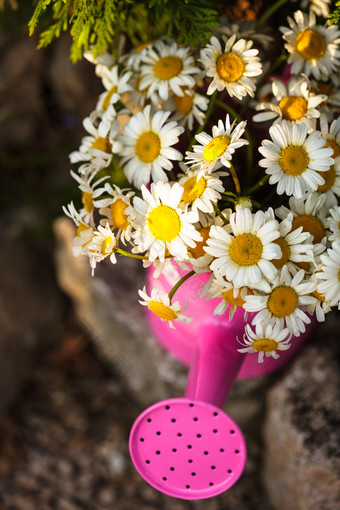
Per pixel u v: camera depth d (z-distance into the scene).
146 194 0.45
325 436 0.70
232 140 0.44
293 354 0.72
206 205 0.44
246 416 0.81
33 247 0.99
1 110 1.04
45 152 1.08
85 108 1.06
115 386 0.94
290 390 0.75
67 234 0.86
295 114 0.49
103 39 0.56
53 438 0.89
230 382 0.54
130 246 0.83
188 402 0.48
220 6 0.60
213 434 0.49
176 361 0.78
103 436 0.89
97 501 0.83
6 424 0.89
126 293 0.82
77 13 0.53
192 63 0.52
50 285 0.98
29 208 1.01
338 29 0.54
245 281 0.44
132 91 0.53
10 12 0.89
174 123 0.49
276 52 0.63
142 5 0.58
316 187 0.45
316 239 0.47
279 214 0.47
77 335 0.99
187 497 0.51
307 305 0.47
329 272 0.44
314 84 0.52
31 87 1.05
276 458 0.78
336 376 0.74
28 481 0.85
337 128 0.48
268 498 0.81
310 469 0.69
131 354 0.86
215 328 0.54
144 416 0.49
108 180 0.57
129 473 0.86
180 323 0.58
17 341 0.92
